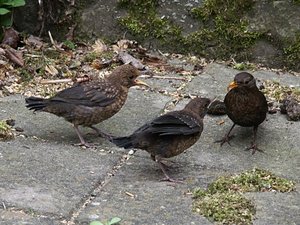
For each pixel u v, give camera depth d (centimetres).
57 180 185
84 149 200
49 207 175
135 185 185
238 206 176
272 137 208
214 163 196
